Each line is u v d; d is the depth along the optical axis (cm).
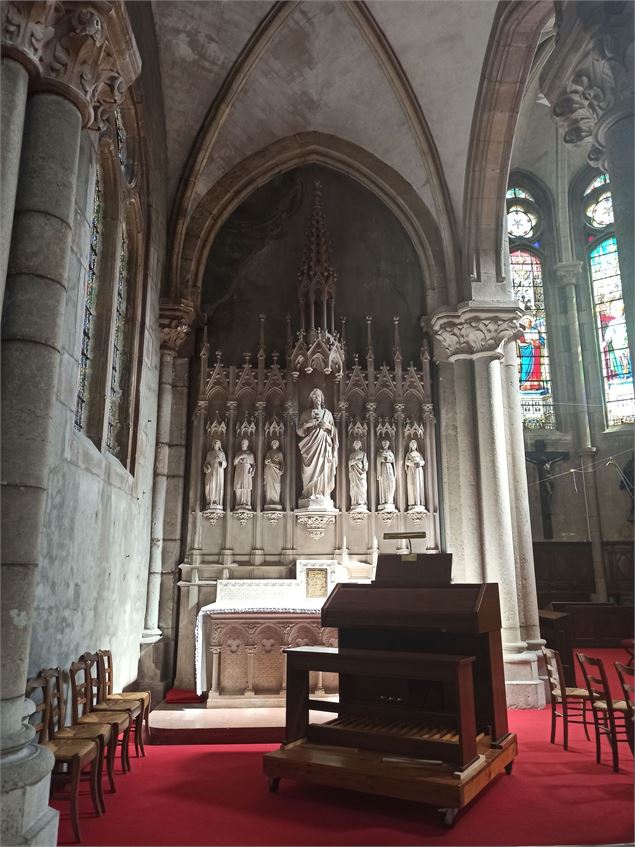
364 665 569
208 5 973
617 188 523
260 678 862
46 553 519
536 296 2064
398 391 1162
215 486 1091
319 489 1097
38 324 416
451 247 1145
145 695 683
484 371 1075
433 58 1050
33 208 430
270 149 1241
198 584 1054
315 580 1023
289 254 1252
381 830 479
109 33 471
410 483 1124
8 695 379
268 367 1193
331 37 1066
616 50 541
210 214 1203
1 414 400
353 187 1293
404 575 648
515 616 975
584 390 1955
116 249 771
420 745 545
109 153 749
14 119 414
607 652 1496
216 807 523
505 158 1079
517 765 642
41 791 379
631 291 500
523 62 1003
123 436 862
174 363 1148
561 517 1881
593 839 464
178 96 1086
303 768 545
